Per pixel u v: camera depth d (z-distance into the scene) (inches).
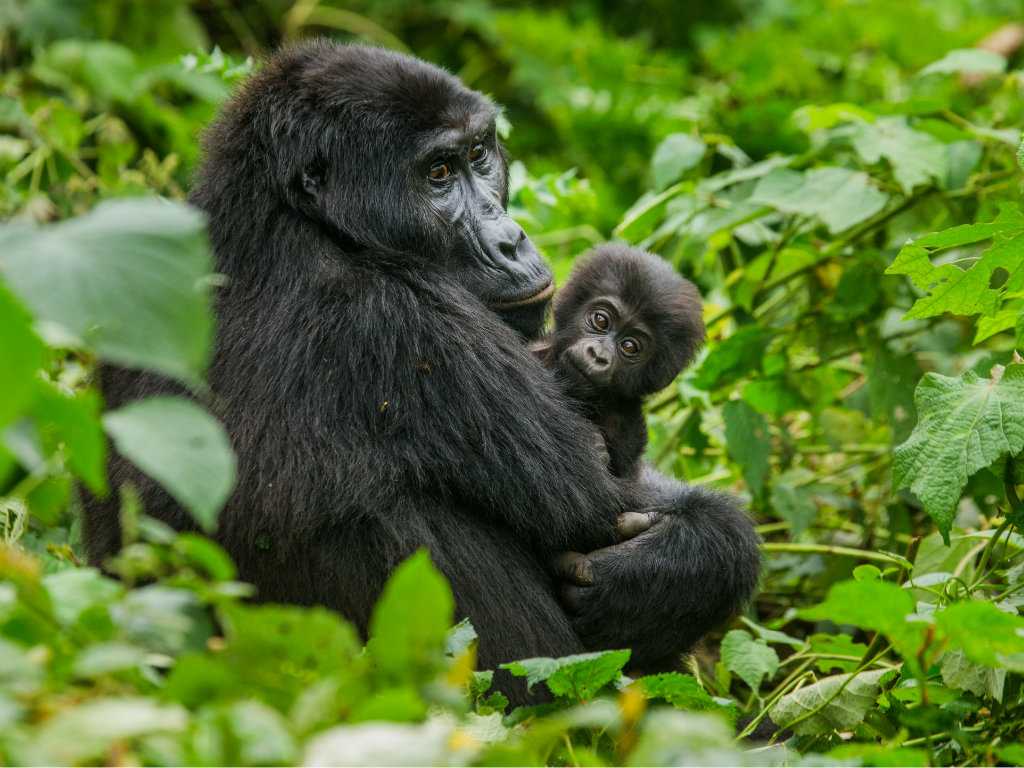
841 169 444.1
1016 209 290.4
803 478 450.3
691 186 485.4
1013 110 590.6
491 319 325.7
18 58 682.2
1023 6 889.5
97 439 186.9
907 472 295.4
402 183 332.2
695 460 455.5
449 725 210.1
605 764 234.8
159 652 215.6
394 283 312.0
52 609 194.5
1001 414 287.9
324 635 197.9
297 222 319.3
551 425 316.5
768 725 323.0
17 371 173.8
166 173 517.3
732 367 443.8
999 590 319.9
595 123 741.3
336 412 295.4
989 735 268.1
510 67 825.5
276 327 302.0
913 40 802.8
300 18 797.2
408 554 293.0
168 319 177.5
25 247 177.3
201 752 175.8
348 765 167.9
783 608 427.2
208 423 183.5
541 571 320.8
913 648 229.1
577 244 554.9
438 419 302.4
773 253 467.5
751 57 740.0
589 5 892.0
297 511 287.6
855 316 446.6
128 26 687.7
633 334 369.1
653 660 331.9
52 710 178.4
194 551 196.1
